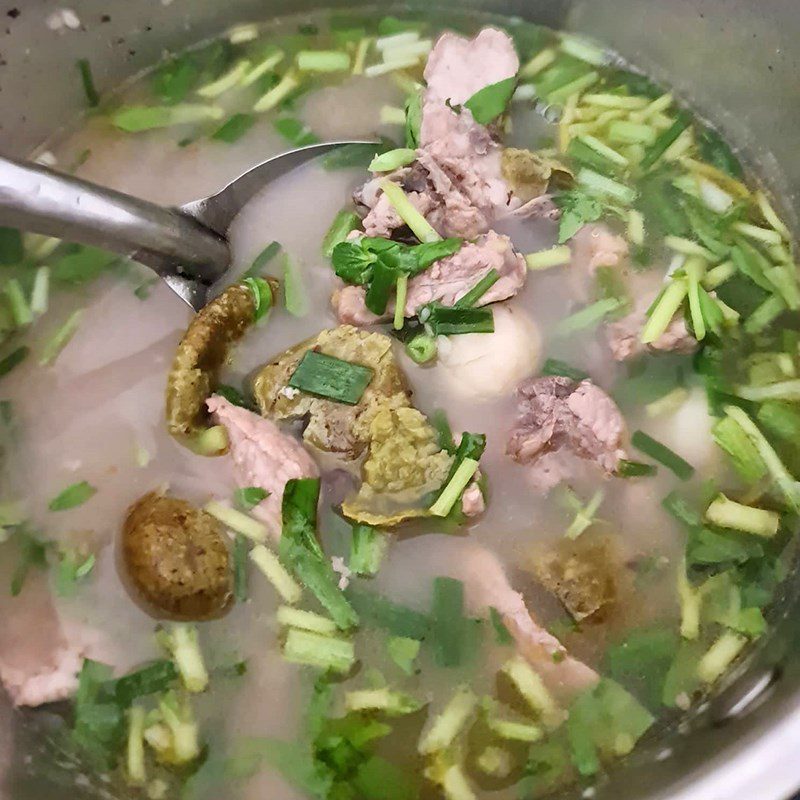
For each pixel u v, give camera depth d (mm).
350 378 233
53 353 255
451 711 210
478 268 244
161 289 262
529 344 247
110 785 208
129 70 300
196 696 213
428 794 203
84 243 219
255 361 250
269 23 313
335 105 300
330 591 219
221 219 267
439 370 244
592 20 304
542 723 209
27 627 221
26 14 264
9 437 245
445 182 257
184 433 234
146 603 216
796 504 230
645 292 257
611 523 229
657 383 246
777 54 270
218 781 207
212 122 297
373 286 244
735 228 273
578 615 216
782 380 245
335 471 230
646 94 305
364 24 316
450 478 223
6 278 264
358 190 269
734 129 294
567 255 262
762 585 223
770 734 160
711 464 235
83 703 212
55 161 292
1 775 202
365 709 211
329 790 204
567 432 231
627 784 189
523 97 298
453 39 294
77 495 234
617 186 277
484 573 222
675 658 215
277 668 215
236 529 225
